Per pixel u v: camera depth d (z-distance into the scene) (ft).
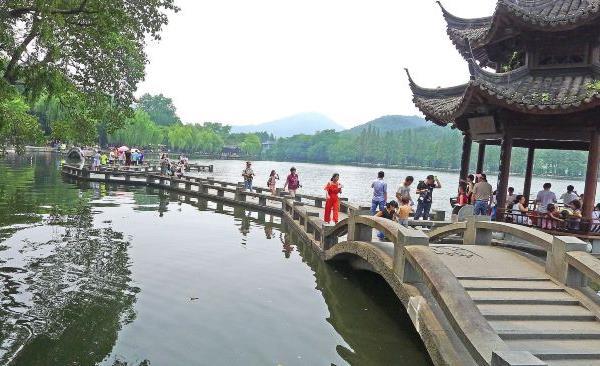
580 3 48.78
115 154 170.40
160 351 23.15
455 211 57.21
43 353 22.24
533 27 45.65
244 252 45.80
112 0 34.71
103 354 22.50
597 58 46.32
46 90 37.06
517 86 46.83
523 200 49.55
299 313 29.84
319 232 46.78
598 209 51.57
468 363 19.83
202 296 31.78
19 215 58.49
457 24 59.16
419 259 25.13
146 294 31.48
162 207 75.20
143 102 508.53
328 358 23.65
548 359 20.11
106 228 53.47
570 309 24.75
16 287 31.22
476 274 28.45
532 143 62.75
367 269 37.78
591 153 44.09
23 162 169.37
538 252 42.52
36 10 30.76
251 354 23.47
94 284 32.86
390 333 27.48
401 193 45.27
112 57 49.73
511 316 23.47
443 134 546.26
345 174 288.92
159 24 53.31
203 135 440.04
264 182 159.84
